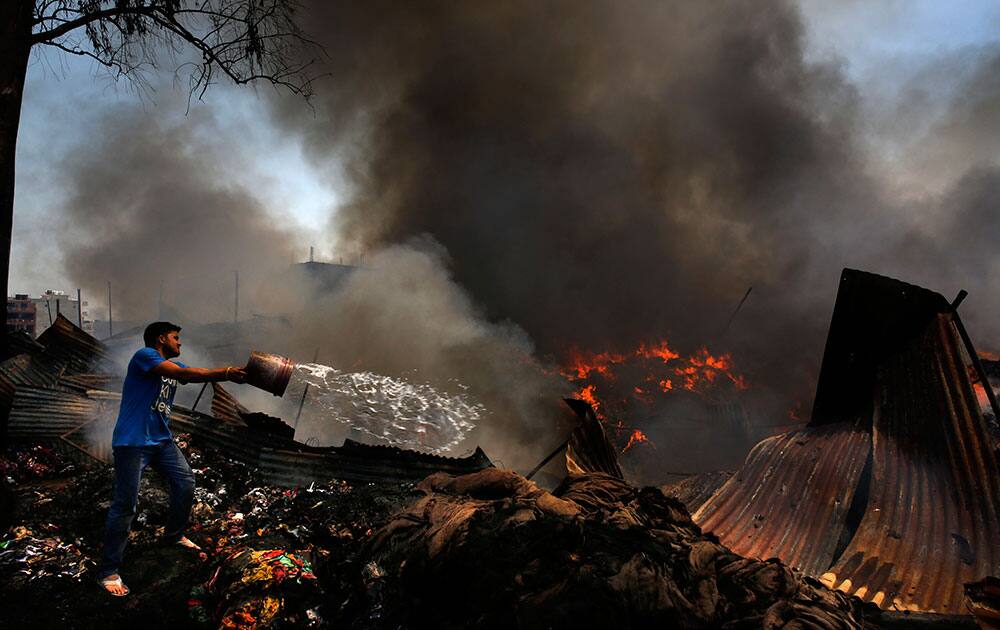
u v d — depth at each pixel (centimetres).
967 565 404
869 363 604
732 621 284
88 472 532
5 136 697
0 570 337
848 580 411
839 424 594
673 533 370
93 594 332
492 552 309
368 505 461
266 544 378
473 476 446
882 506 474
